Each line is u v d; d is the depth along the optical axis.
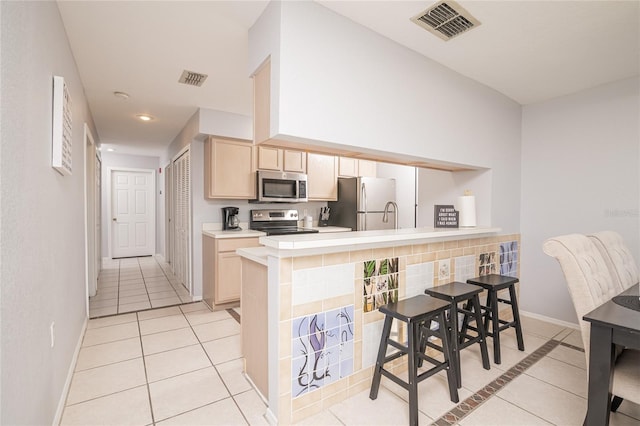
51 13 1.56
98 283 4.55
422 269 2.27
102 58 2.37
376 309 2.00
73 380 2.01
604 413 1.28
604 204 2.72
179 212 4.73
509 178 3.10
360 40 1.90
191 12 1.81
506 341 2.62
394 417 1.68
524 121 3.24
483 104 2.77
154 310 3.40
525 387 1.95
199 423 1.63
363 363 1.94
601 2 1.68
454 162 2.53
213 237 3.44
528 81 2.69
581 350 2.45
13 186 1.00
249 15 1.83
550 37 2.03
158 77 2.73
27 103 1.16
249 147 3.86
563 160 2.97
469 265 2.66
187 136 4.09
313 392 1.71
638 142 2.55
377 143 1.99
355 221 4.40
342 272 1.83
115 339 2.63
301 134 1.66
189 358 2.31
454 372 1.80
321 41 1.73
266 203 4.34
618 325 1.22
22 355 1.08
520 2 1.69
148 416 1.67
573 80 2.66
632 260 2.19
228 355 2.36
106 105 3.43
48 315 1.45
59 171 1.68
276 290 1.60
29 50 1.19
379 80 2.00
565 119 2.96
